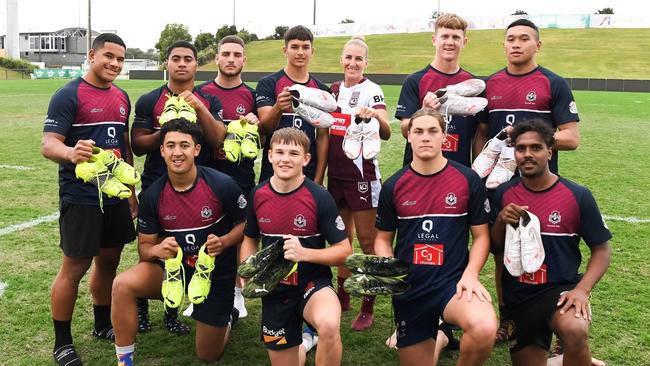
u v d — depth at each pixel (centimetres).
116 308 338
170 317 415
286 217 345
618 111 2028
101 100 368
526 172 329
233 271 371
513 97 407
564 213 329
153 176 422
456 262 338
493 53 4834
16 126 1438
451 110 390
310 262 337
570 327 306
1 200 739
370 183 454
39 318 420
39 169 930
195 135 348
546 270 332
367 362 373
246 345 397
